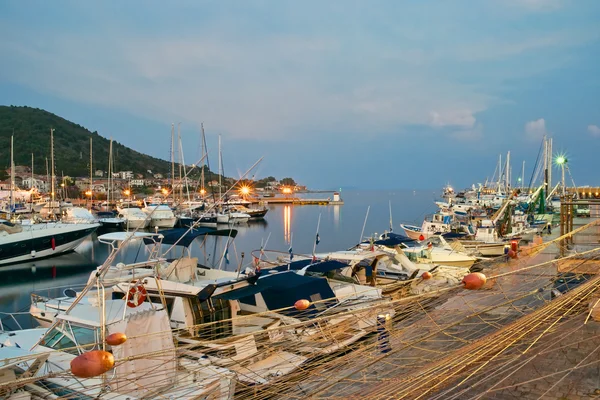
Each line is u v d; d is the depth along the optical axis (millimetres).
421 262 21859
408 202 132750
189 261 13086
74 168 167875
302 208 102438
